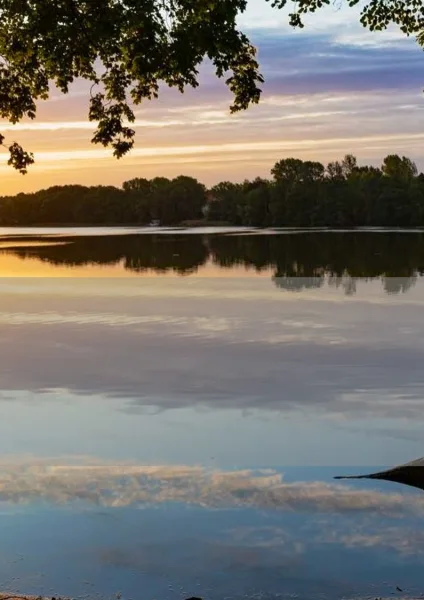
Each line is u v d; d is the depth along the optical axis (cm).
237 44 823
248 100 931
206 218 15225
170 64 837
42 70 917
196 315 2531
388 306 2741
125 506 816
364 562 673
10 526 763
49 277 4106
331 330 2189
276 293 3228
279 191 12862
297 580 636
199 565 671
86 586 634
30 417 1275
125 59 886
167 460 1006
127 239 8475
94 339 2091
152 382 1549
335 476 922
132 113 944
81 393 1461
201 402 1378
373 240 7869
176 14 839
